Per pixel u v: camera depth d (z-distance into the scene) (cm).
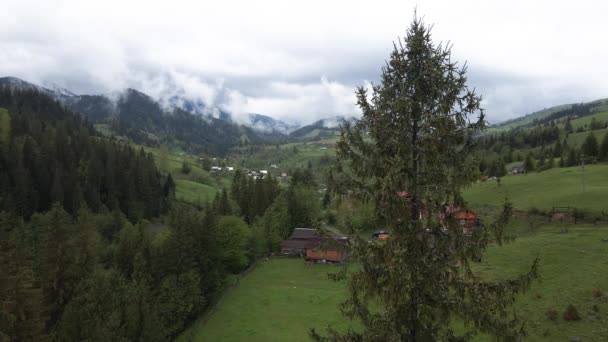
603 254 4484
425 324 1373
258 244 9194
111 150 17800
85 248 4819
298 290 7000
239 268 8606
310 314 5741
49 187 13312
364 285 1376
